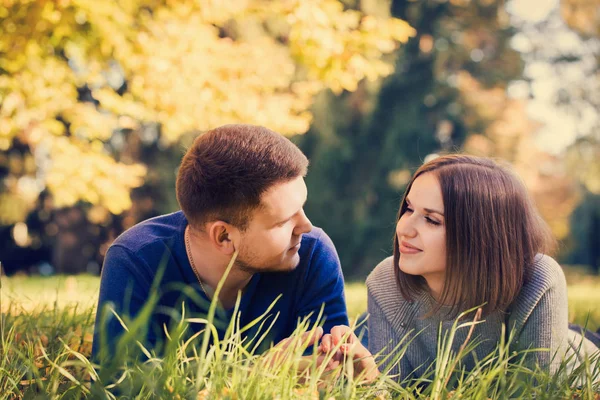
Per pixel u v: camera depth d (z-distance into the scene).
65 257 19.47
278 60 6.84
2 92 6.15
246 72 6.57
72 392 1.79
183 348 1.87
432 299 2.63
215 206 2.21
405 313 2.72
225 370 1.71
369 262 19.62
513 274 2.46
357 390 1.86
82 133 6.50
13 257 21.89
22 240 20.94
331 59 6.09
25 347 2.62
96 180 6.14
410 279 2.65
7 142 6.66
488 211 2.44
